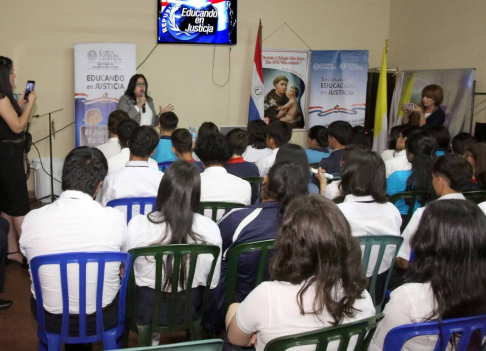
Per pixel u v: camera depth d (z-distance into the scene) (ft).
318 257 4.06
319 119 22.24
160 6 20.66
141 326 6.83
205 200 9.21
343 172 7.49
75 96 19.15
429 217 4.78
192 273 6.61
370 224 7.25
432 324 4.52
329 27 23.30
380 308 7.61
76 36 20.10
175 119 14.05
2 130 11.82
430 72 19.65
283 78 22.34
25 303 10.89
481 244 4.57
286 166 6.88
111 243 6.45
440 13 20.83
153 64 21.22
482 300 4.61
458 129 18.53
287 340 4.00
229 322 4.83
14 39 19.43
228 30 21.61
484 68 18.71
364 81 22.21
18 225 12.50
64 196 6.44
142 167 9.46
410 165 10.86
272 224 6.82
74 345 7.42
